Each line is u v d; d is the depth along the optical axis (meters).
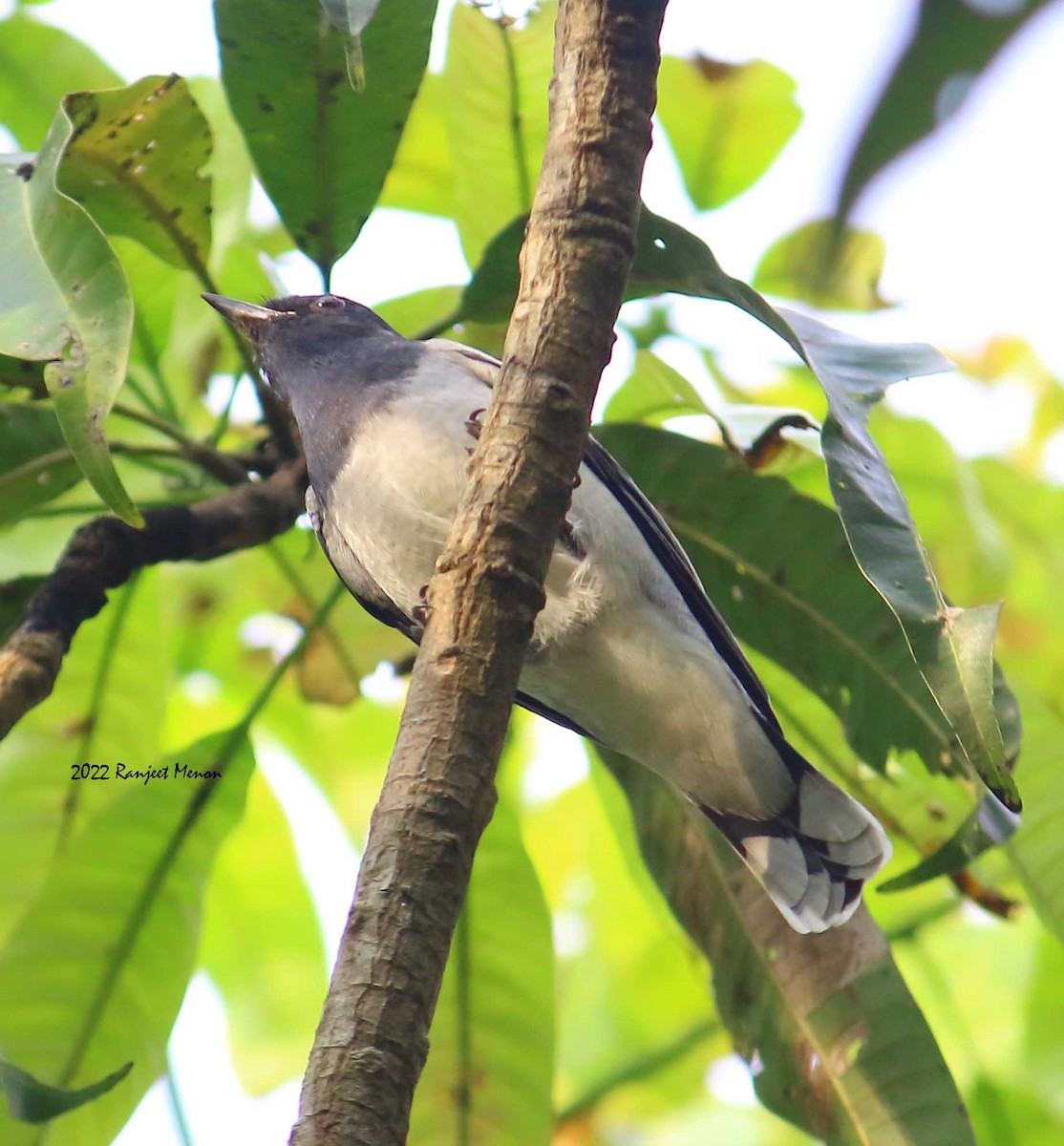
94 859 6.37
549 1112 6.66
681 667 6.50
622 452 6.61
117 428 7.35
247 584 8.66
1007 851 6.49
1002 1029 9.02
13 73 8.02
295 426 7.00
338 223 6.37
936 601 4.15
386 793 3.66
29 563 7.58
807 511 6.46
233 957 8.50
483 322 6.30
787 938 6.37
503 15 6.73
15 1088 4.23
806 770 6.53
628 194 4.11
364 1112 3.20
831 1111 6.04
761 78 8.15
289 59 5.85
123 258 6.87
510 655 3.82
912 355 5.30
